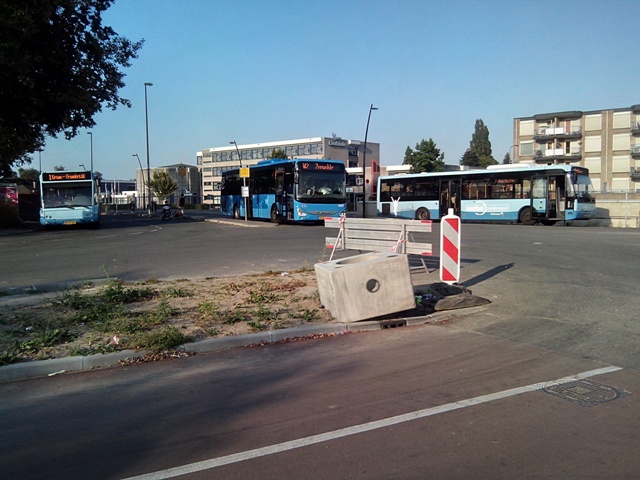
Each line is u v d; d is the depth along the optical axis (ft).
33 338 22.30
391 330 25.39
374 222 39.01
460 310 28.53
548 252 49.73
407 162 232.73
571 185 87.86
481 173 97.76
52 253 56.65
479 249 52.49
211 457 12.90
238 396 17.11
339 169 88.79
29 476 12.14
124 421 15.28
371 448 13.12
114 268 44.29
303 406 16.05
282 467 12.30
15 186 125.59
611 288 32.89
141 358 21.09
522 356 20.44
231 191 119.14
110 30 92.17
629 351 20.77
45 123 91.25
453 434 13.79
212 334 23.47
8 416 15.81
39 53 80.02
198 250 55.88
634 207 113.70
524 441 13.32
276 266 43.32
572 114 224.53
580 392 16.58
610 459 12.34
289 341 23.66
